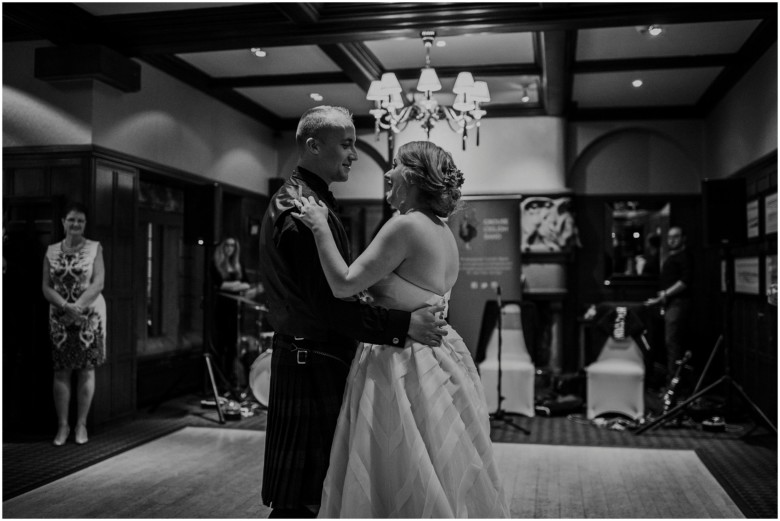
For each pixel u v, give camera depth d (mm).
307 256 1975
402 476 1902
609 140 8492
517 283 6852
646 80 7145
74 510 3586
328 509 1941
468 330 6902
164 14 5219
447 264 2131
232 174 7840
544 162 8211
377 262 1961
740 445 5094
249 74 7031
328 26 5102
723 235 5508
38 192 5520
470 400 2039
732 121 6961
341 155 2168
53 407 5508
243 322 7320
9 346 5500
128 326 5867
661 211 8375
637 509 3678
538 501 3818
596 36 5832
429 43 5316
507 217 6898
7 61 5621
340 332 1970
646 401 6953
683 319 7125
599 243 8484
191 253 7527
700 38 5883
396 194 2156
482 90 5441
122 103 5812
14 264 5508
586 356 8227
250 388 6160
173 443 5121
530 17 4852
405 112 5750
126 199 5836
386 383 1984
